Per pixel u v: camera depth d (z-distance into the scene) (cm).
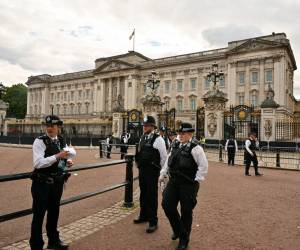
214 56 6731
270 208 780
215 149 2419
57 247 499
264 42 5944
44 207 464
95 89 8881
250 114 2488
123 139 2427
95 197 894
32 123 5244
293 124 2692
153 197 616
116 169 1557
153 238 560
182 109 7256
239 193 968
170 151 562
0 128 4412
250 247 518
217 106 2484
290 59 6619
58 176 479
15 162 1820
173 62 7412
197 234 582
